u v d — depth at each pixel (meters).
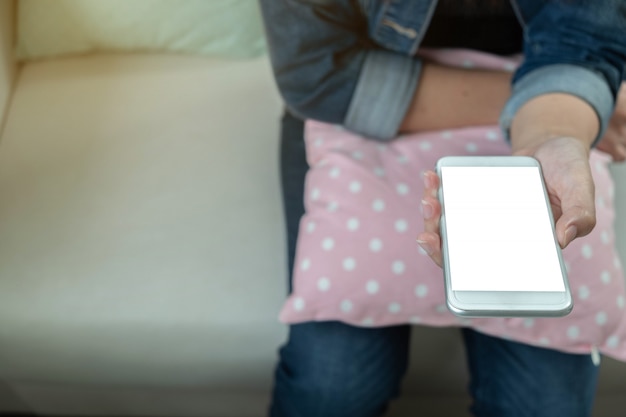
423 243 0.56
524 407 0.78
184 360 0.89
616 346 0.75
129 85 1.07
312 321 0.79
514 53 0.88
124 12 1.05
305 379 0.80
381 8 0.79
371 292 0.73
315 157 0.83
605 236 0.75
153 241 0.90
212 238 0.90
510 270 0.53
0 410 1.06
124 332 0.86
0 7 1.06
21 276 0.88
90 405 1.04
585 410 0.78
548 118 0.68
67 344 0.88
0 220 0.92
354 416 0.82
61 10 1.05
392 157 0.79
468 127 0.82
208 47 1.09
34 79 1.09
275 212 0.92
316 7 0.77
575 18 0.73
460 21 0.83
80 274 0.88
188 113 1.03
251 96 1.05
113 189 0.95
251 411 1.02
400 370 0.82
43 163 0.98
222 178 0.96
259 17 1.07
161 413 1.05
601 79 0.72
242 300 0.86
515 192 0.57
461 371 0.91
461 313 0.52
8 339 0.88
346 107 0.81
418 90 0.81
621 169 0.90
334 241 0.75
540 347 0.77
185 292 0.86
